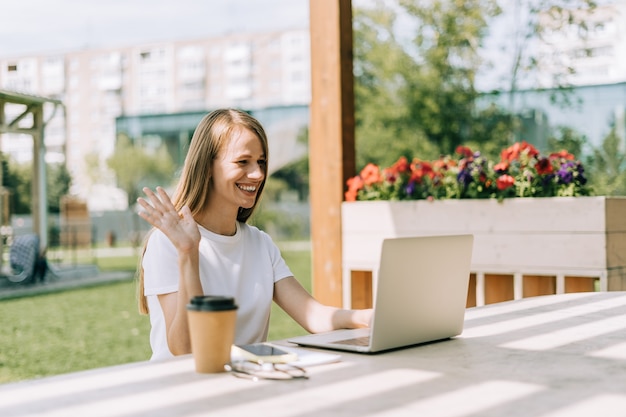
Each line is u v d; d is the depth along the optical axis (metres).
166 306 1.73
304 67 38.91
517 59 10.81
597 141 10.31
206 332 1.21
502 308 2.01
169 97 41.06
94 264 11.93
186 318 1.60
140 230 22.31
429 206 3.94
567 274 3.56
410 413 0.99
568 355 1.37
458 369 1.25
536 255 3.65
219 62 40.50
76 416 0.97
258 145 1.88
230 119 1.87
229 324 1.22
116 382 1.16
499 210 3.75
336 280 4.23
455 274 1.54
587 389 1.11
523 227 3.68
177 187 1.91
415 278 1.44
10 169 19.48
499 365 1.28
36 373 4.62
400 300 1.41
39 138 10.59
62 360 5.04
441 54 12.27
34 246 10.07
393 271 1.38
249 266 1.92
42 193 10.64
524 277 3.77
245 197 1.87
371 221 4.12
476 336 1.58
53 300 8.44
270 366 1.24
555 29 10.05
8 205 11.05
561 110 10.60
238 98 39.94
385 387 1.13
